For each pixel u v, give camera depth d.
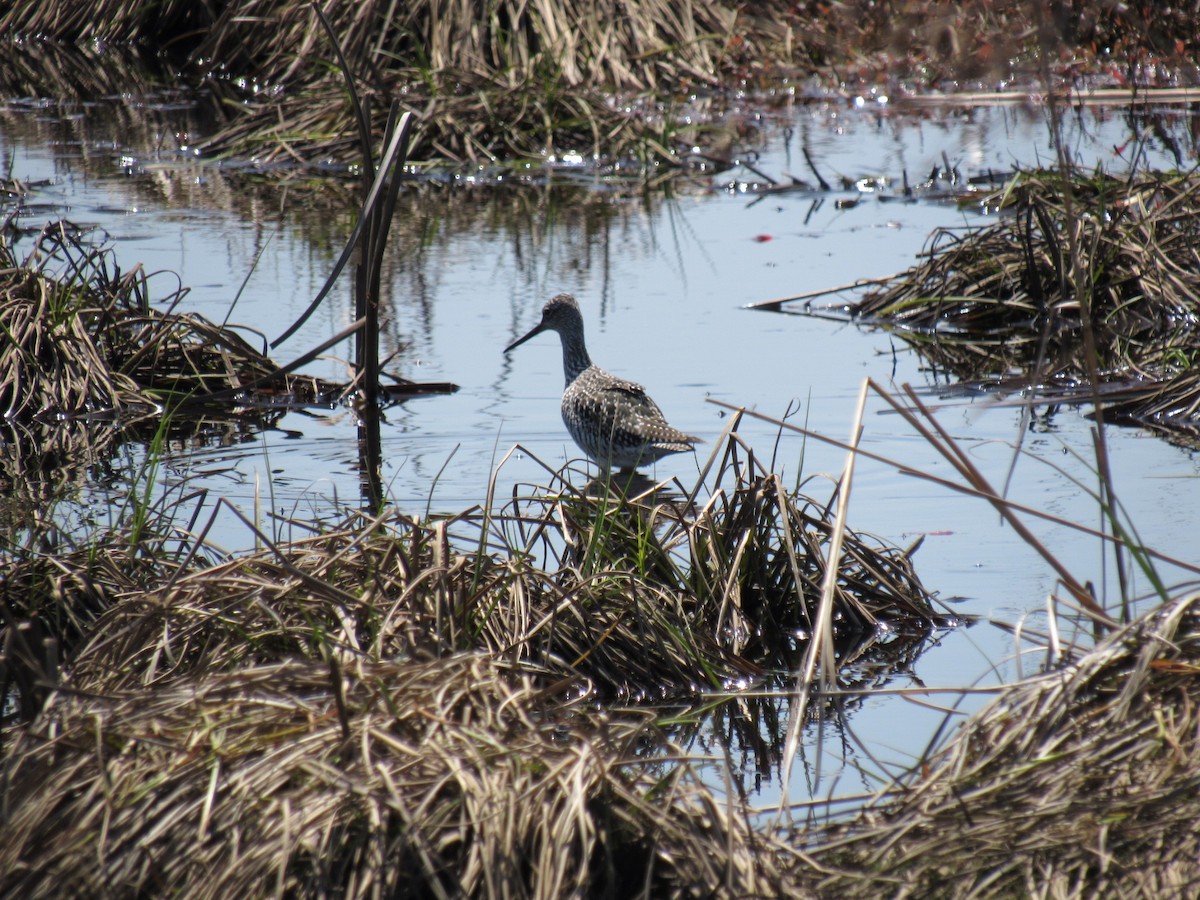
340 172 24.30
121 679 7.59
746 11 30.73
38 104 29.30
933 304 17.00
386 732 6.30
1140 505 10.84
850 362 15.12
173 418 13.91
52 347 14.40
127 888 5.49
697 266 18.88
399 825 5.79
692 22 29.83
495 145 25.56
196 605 8.11
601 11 29.03
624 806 6.03
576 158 25.34
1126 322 16.36
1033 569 9.84
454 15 27.77
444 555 8.48
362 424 13.59
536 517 10.20
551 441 13.27
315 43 28.28
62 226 15.88
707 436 12.94
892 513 11.02
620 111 26.44
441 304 17.33
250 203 22.03
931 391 14.14
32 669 7.39
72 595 8.77
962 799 6.13
